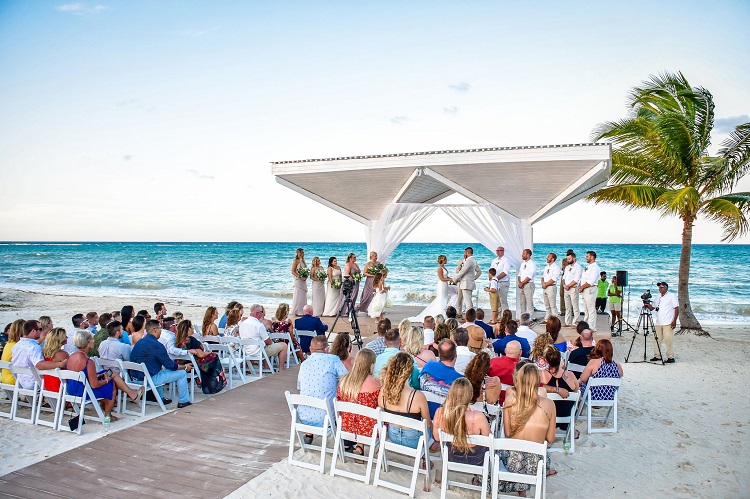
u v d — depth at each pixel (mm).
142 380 7004
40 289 34375
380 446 4797
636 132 14555
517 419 4500
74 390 6340
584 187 12984
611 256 54500
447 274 12594
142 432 6004
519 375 4582
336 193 13477
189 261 57375
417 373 5625
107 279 40875
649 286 35562
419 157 11211
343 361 6098
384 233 13375
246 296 30109
